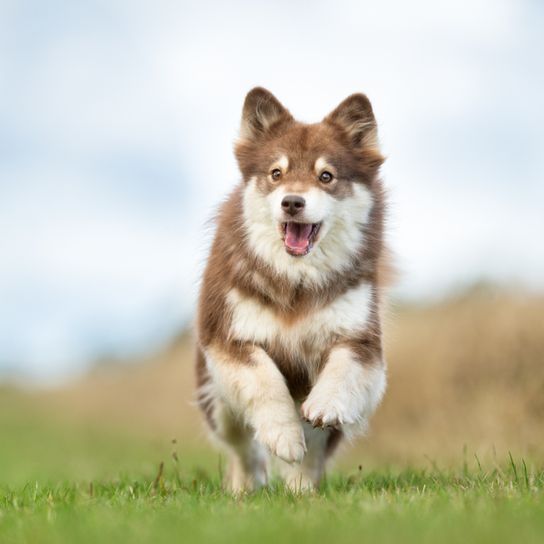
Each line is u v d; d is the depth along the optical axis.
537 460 15.20
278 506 8.19
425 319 25.86
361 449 22.41
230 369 10.52
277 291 10.67
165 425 34.41
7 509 8.91
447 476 11.63
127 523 7.40
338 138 11.58
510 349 21.64
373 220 11.25
